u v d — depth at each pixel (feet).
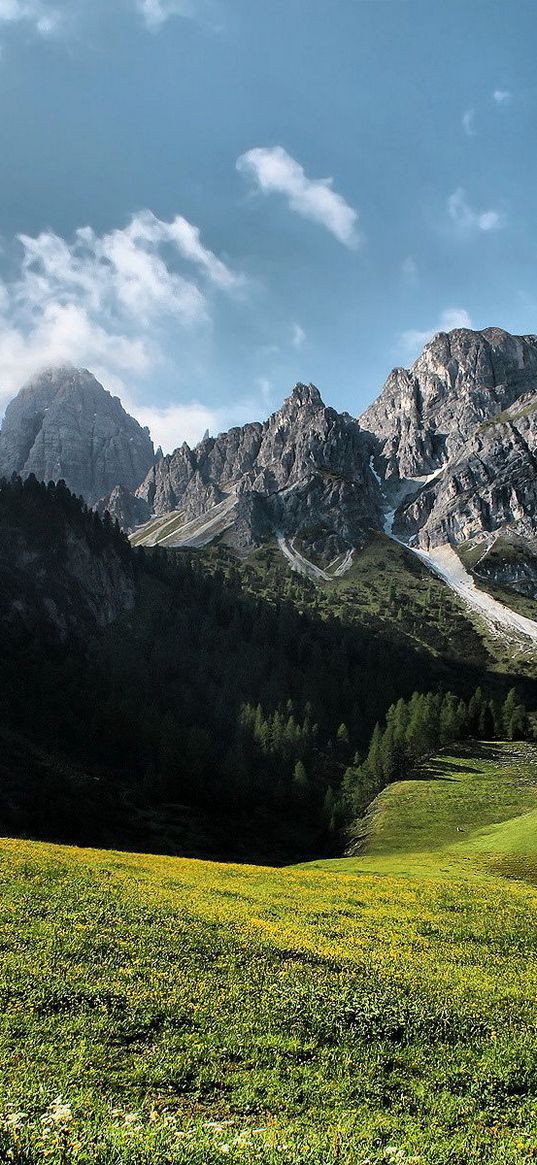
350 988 93.81
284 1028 81.05
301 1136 57.72
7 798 424.87
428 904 153.17
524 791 456.45
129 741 574.97
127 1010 79.82
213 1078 68.59
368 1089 70.49
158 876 152.35
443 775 506.89
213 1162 50.47
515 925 140.26
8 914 106.11
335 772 588.09
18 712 563.48
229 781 530.27
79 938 99.30
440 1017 88.07
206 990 87.71
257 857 432.25
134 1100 61.98
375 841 391.04
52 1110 56.39
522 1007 94.89
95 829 416.67
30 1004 78.28
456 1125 65.05
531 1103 70.18
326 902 144.77
